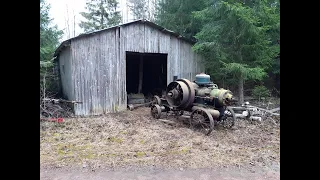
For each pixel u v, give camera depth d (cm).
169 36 1089
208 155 502
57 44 1476
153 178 397
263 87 1147
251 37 962
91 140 602
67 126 728
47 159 472
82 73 885
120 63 973
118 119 840
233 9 901
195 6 1434
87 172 418
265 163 464
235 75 1062
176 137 625
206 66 1188
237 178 401
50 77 1246
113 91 962
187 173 418
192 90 730
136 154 503
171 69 1100
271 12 987
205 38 1085
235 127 738
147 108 1079
